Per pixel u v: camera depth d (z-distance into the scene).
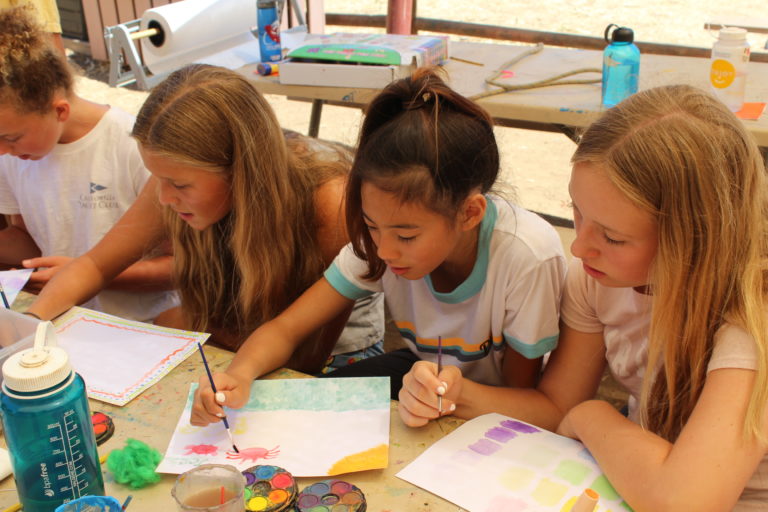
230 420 1.22
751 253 1.07
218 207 1.57
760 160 1.09
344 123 5.26
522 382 1.54
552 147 5.04
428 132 1.20
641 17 6.77
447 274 1.50
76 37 6.45
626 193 1.04
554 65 2.84
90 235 2.12
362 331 2.11
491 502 1.02
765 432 1.02
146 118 1.49
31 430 0.91
